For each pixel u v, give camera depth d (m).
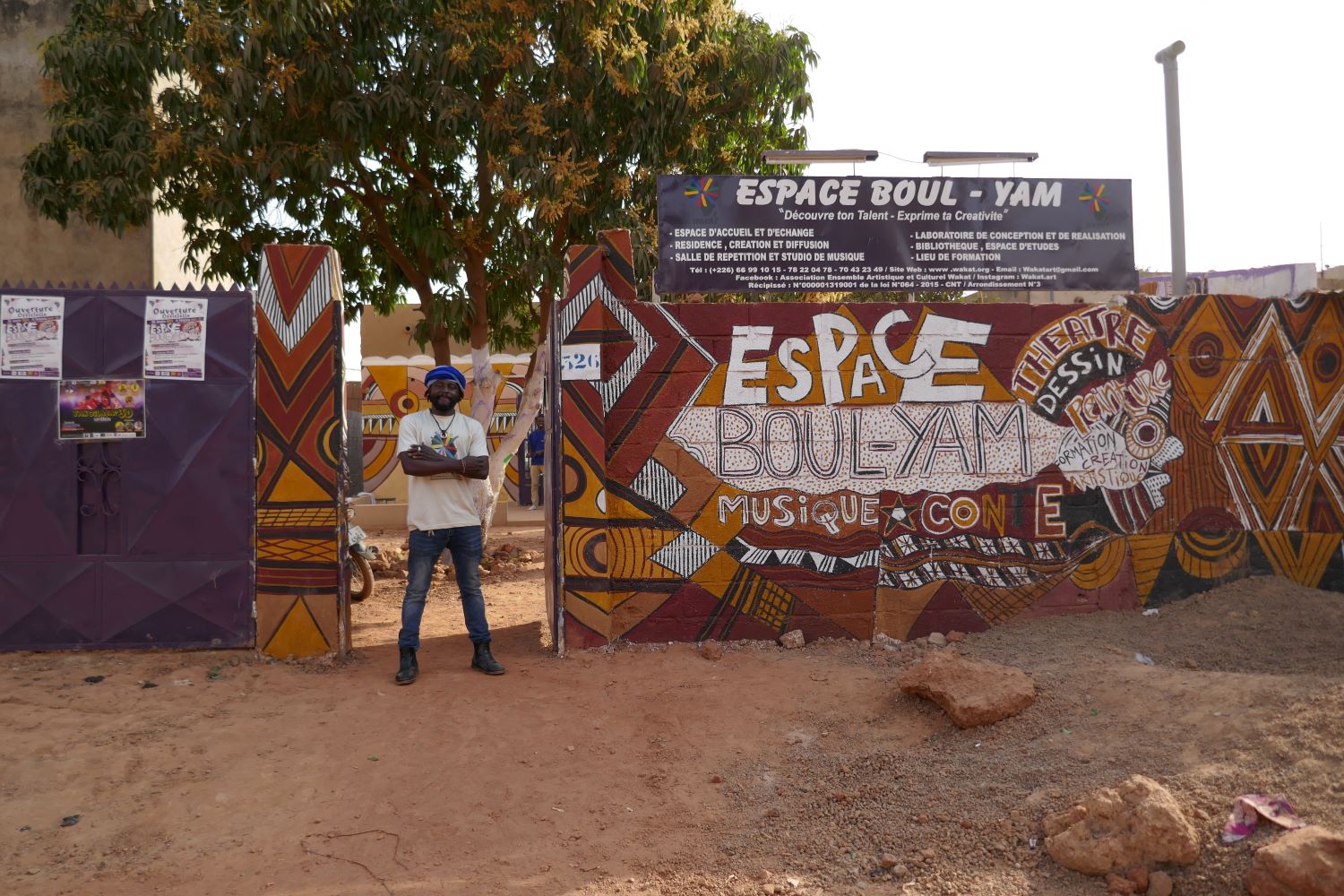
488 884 3.73
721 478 6.42
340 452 6.17
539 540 12.69
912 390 6.52
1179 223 7.27
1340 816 3.42
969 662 5.14
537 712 5.30
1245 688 4.45
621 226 9.24
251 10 8.29
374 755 4.77
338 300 6.19
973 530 6.53
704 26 10.05
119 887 3.64
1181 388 6.70
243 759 4.70
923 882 3.67
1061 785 4.05
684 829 4.20
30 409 6.03
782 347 6.45
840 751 4.81
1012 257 6.81
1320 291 6.84
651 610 6.39
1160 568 6.66
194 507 6.13
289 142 8.89
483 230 9.91
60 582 6.06
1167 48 7.29
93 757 4.61
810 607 6.45
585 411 6.25
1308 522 6.80
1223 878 3.37
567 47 9.27
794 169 10.88
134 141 8.87
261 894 3.63
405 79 8.94
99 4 9.06
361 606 8.35
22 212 12.70
